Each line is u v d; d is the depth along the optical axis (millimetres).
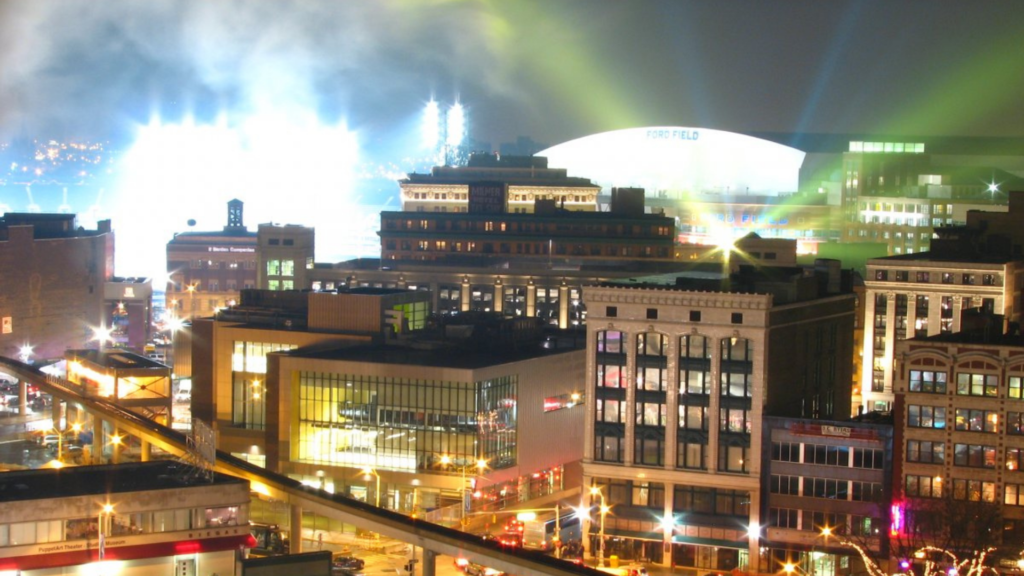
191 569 145125
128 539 142625
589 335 189125
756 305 181875
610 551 188250
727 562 183875
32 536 139125
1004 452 172000
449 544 149875
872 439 177000
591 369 189375
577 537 192750
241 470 175875
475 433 199875
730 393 183750
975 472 173125
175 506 144250
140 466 155250
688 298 184500
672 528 185875
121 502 142000
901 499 175625
